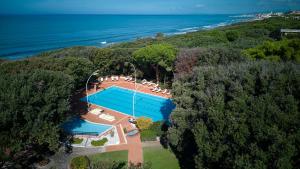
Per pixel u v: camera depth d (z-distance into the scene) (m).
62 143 32.72
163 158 29.44
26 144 27.81
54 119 30.97
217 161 20.31
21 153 30.06
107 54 63.06
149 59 55.91
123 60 63.88
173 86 33.84
